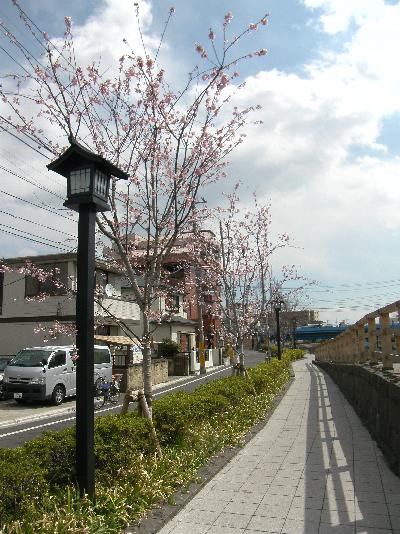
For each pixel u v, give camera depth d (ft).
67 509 13.70
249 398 36.99
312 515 15.93
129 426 18.85
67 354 57.93
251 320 55.47
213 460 22.75
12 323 76.33
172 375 96.68
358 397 37.24
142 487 16.81
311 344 269.23
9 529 12.19
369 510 16.22
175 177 23.80
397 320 34.19
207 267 51.01
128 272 23.82
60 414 50.16
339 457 23.66
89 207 16.11
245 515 16.08
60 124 23.29
